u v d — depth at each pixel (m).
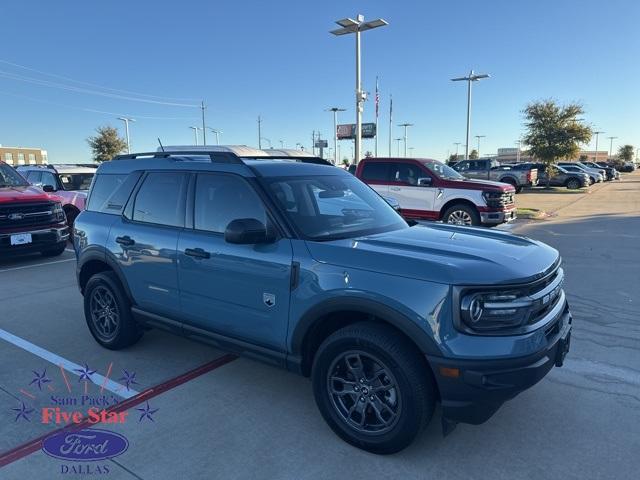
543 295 2.96
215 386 4.07
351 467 2.99
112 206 4.76
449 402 2.79
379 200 4.43
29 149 97.69
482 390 2.71
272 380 4.18
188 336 4.12
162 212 4.27
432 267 2.84
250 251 3.52
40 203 9.16
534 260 3.10
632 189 31.97
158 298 4.25
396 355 2.88
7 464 3.04
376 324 3.06
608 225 13.79
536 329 2.85
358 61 22.25
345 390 3.21
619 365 4.40
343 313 3.18
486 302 2.76
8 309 6.25
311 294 3.19
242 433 3.37
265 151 8.73
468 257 2.98
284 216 3.47
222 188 3.85
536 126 30.97
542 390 3.94
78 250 5.00
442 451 3.14
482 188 11.28
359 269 3.03
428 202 11.91
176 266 4.02
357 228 3.73
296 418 3.56
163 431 3.40
